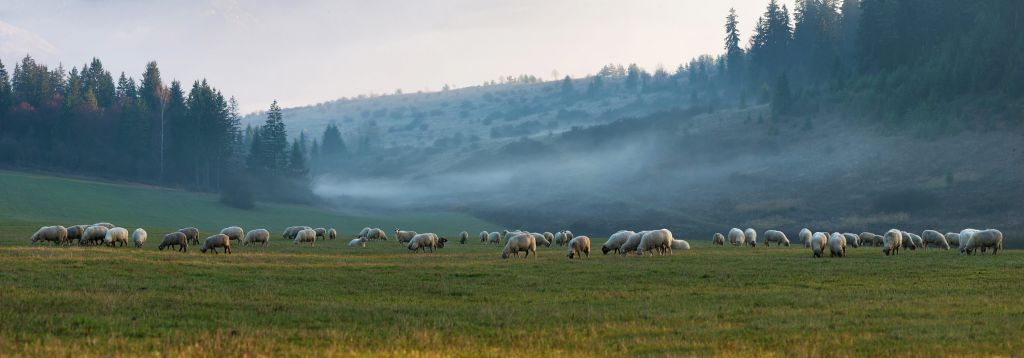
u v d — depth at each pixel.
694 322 24.28
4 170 173.00
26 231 71.94
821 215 148.62
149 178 188.25
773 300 28.64
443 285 33.53
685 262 44.09
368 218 155.00
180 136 190.00
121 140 196.38
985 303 27.12
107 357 18.44
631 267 41.00
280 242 68.50
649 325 23.81
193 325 23.22
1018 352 19.33
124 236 53.09
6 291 28.39
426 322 24.23
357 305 27.61
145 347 19.75
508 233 83.44
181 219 132.62
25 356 18.23
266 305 27.14
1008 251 56.12
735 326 23.55
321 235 82.69
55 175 174.00
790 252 55.84
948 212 138.62
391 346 20.48
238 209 152.88
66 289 29.61
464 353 19.62
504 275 37.38
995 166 154.12
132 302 26.86
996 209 135.25
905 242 59.91
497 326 23.69
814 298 28.88
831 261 44.28
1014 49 190.25
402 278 36.16
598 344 20.84
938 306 26.61
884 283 33.28
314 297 29.59
